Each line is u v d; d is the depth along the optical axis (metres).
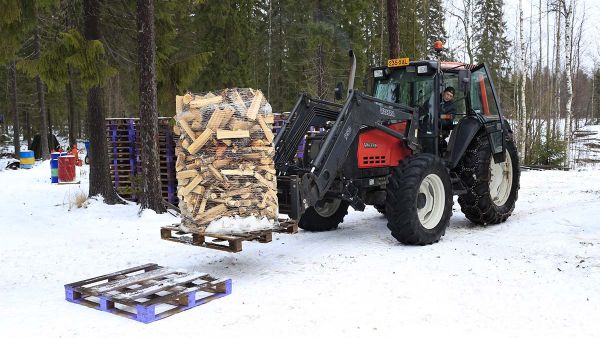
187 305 4.64
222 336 4.00
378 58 28.34
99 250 7.10
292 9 25.84
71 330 4.20
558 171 16.06
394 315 4.33
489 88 8.12
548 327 4.02
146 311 4.30
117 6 11.20
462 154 7.41
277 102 29.66
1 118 28.88
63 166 15.75
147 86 9.55
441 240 7.00
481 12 33.00
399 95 7.76
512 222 7.95
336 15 22.34
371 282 5.21
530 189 11.74
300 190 5.84
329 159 6.27
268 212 5.36
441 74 7.50
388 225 6.71
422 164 6.70
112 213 9.91
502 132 7.95
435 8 32.81
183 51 21.91
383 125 7.22
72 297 4.93
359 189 7.18
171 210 9.90
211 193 5.16
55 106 34.44
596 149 31.47
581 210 7.79
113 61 11.51
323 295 4.89
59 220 9.46
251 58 29.06
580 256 5.71
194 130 5.21
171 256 6.68
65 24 10.72
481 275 5.30
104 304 4.62
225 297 4.94
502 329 4.01
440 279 5.23
